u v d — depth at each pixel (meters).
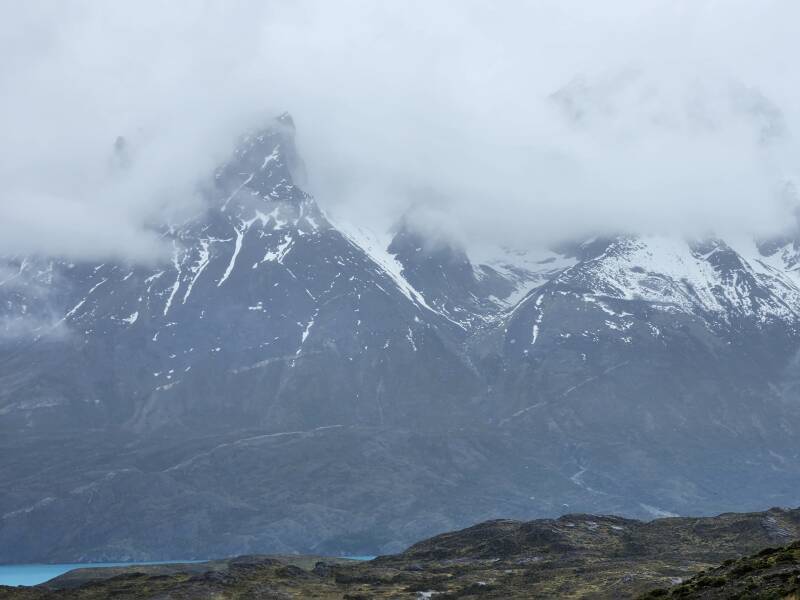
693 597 124.12
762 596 112.19
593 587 192.50
